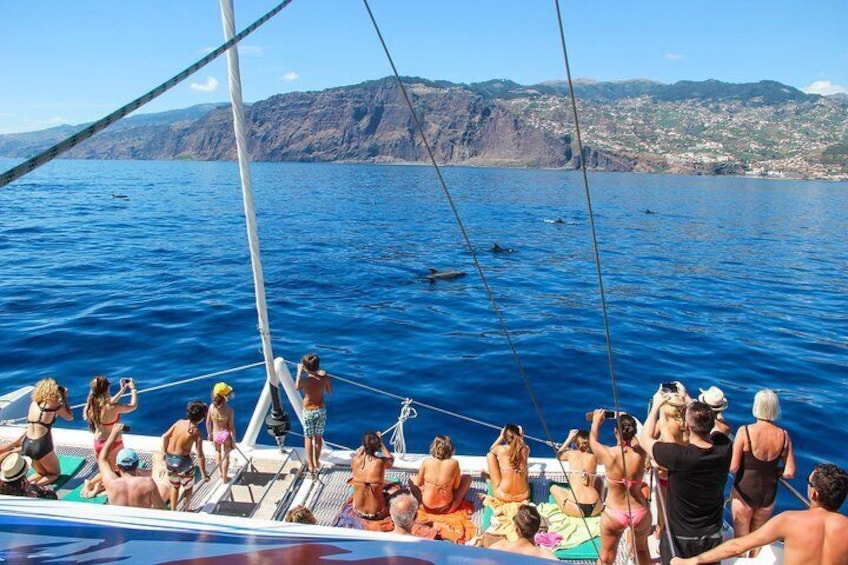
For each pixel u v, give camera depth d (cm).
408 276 3259
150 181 12312
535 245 4703
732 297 2953
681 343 2092
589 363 1830
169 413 1388
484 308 2572
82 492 780
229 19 648
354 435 1316
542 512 761
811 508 466
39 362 1706
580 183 17075
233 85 664
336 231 5159
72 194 8262
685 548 537
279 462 872
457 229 5603
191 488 781
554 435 1344
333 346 1973
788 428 1402
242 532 281
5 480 616
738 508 613
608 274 3519
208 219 5694
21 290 2523
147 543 248
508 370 1744
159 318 2177
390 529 723
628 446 584
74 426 1301
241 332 2062
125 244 3950
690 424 534
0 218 5112
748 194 13962
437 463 772
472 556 270
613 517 586
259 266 752
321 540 276
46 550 229
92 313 2202
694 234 5772
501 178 18338
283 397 1462
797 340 2181
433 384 1625
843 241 5506
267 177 15712
